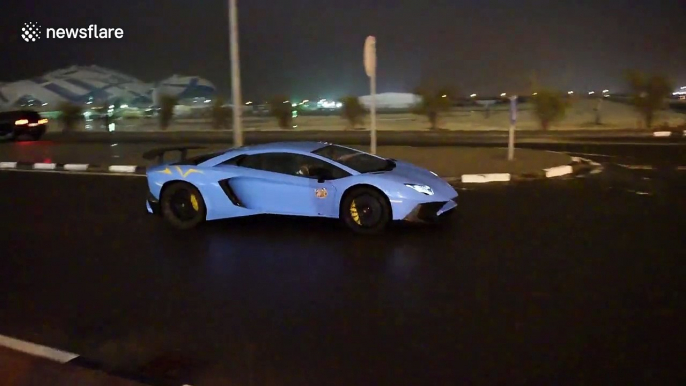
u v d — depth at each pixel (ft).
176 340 16.75
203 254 25.55
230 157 30.01
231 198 29.43
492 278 21.22
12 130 84.84
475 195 37.27
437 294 19.77
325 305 19.11
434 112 94.53
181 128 109.70
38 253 26.55
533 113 94.63
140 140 84.84
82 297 20.56
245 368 14.96
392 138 79.36
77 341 16.85
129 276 22.82
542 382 13.79
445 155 53.83
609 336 16.12
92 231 30.55
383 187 27.20
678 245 24.77
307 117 120.47
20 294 21.03
